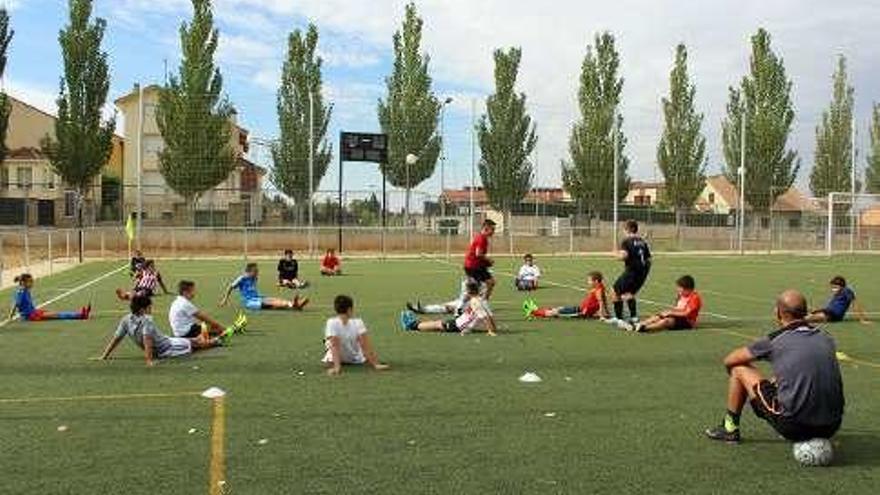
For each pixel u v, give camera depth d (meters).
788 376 6.27
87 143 48.59
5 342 12.63
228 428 7.41
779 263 36.50
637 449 6.74
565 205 60.69
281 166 54.19
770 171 56.66
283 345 12.25
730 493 5.70
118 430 7.35
